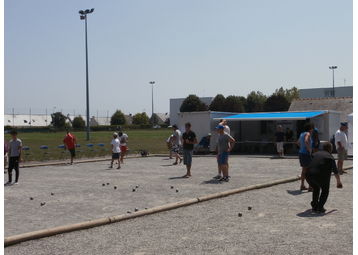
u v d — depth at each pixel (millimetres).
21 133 78688
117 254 5711
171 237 6508
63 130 88812
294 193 10406
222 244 6047
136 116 142125
